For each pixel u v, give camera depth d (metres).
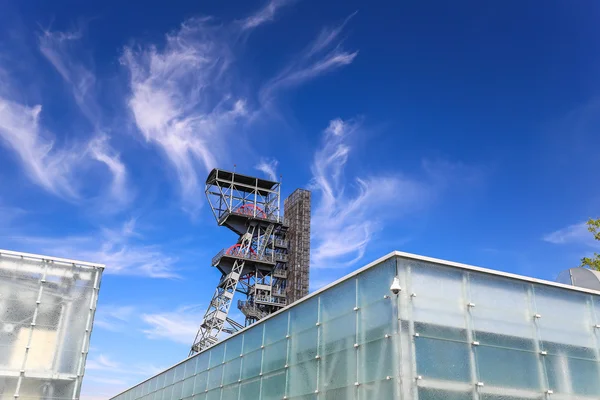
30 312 23.16
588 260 42.03
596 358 20.19
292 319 23.95
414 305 17.38
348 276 20.17
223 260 86.06
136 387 47.88
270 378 24.55
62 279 24.19
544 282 20.30
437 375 16.67
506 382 17.80
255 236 90.06
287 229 91.50
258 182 90.12
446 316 17.73
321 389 20.27
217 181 87.38
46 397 22.22
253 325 27.89
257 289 84.75
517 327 18.94
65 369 22.91
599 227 42.28
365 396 17.64
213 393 30.73
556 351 19.36
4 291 23.05
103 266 25.17
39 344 22.86
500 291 19.27
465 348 17.56
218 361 31.31
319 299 22.08
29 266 23.83
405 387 16.03
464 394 16.88
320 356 20.91
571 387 19.05
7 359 22.14
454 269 18.70
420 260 18.16
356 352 18.67
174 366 39.22
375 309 18.23
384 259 18.27
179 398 36.19
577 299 20.95
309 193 94.81
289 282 86.88
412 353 16.61
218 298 85.06
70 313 23.81
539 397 18.22
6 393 21.69
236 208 87.38
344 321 19.91
